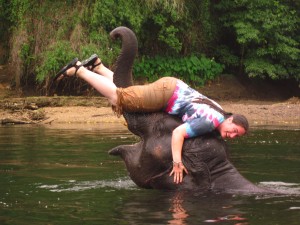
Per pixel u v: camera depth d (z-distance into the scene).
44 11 27.44
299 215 7.50
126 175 10.67
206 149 9.14
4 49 30.25
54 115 22.72
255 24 30.67
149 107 9.39
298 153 13.12
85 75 9.73
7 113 23.34
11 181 10.03
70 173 10.84
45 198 8.64
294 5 31.56
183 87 9.45
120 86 9.64
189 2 30.48
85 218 7.41
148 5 28.23
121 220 7.30
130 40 9.72
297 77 31.34
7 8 29.58
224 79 31.03
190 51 30.88
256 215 7.50
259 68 30.38
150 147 9.30
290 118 22.28
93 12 27.08
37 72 27.14
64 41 26.55
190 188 9.09
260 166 11.47
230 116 9.20
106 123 21.05
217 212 7.67
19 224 7.12
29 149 13.89
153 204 8.19
